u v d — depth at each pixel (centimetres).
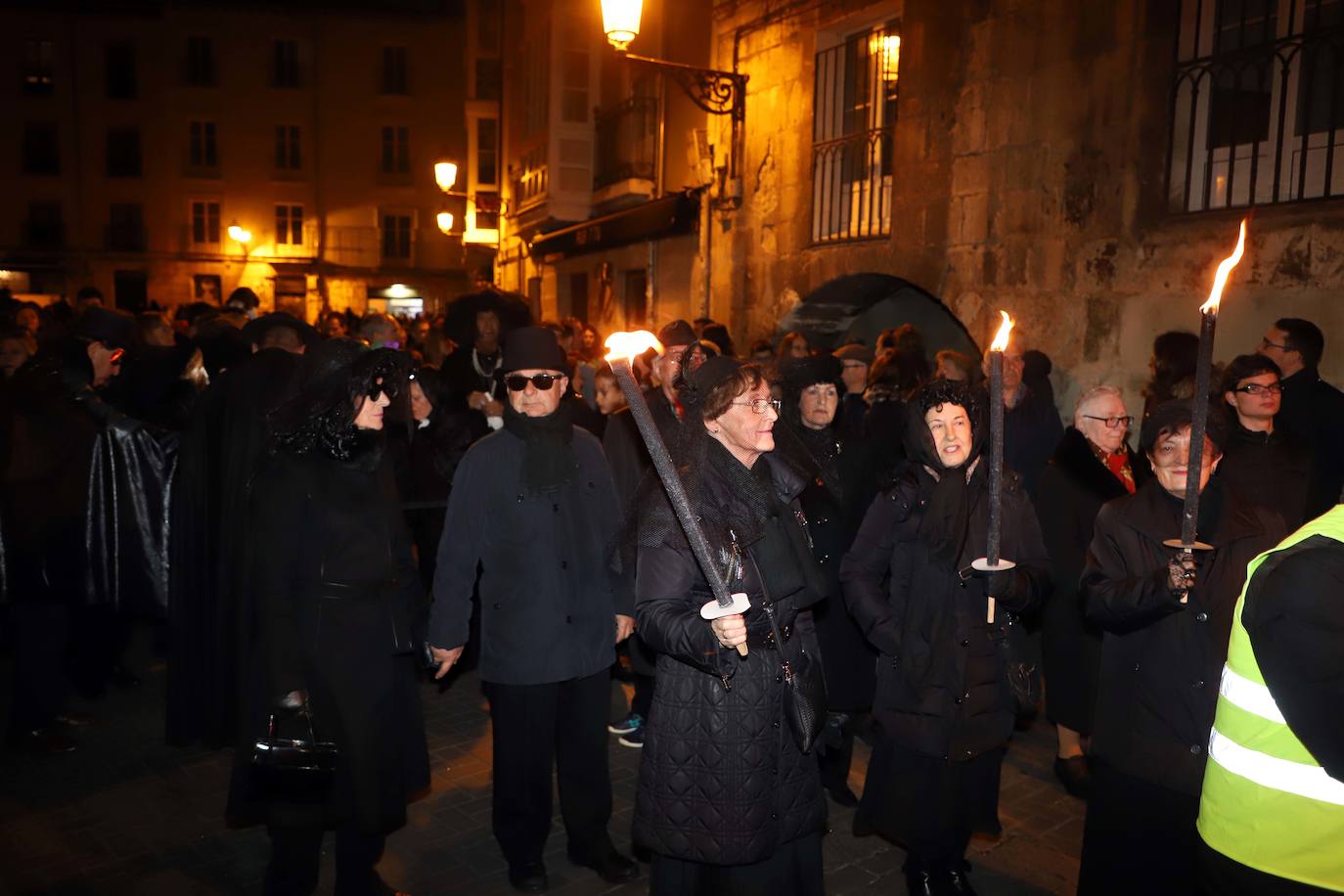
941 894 314
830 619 395
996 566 264
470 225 2388
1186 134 611
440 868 357
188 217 3244
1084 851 276
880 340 682
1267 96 571
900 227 820
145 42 3203
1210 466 262
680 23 1227
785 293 970
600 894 338
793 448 271
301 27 3238
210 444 434
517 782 337
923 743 296
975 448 303
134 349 610
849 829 383
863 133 866
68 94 3200
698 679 250
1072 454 411
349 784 281
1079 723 400
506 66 1847
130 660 577
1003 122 720
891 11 840
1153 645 260
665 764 252
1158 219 618
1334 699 166
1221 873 191
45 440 443
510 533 335
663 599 246
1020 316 710
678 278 1216
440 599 326
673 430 263
